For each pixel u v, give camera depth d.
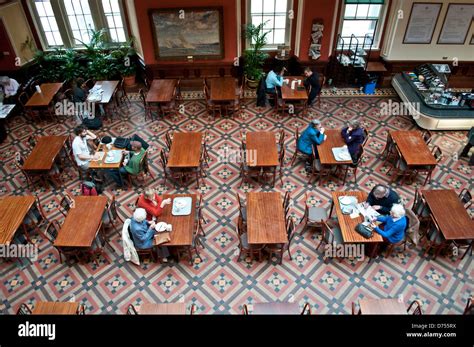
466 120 10.91
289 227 7.48
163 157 9.26
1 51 12.84
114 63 13.62
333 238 7.55
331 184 9.67
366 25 12.84
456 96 11.20
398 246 8.16
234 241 8.35
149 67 13.08
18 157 9.89
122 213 9.02
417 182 9.70
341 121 11.88
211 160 10.47
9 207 7.97
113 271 7.83
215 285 7.54
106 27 13.62
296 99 11.64
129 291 7.47
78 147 9.37
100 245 8.06
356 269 7.77
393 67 13.12
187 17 12.00
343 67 13.16
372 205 7.84
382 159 10.45
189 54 12.80
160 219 7.56
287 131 11.47
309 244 8.26
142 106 12.82
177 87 12.60
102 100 11.58
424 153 9.20
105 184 9.80
